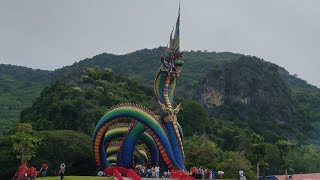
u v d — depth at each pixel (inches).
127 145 2471.7
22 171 2000.5
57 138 3464.6
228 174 3567.9
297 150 5792.3
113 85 5979.3
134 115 2444.6
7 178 3265.3
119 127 2657.5
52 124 4645.7
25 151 2962.6
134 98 5841.5
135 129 2492.6
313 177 2851.9
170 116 2506.2
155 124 2407.7
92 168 3555.6
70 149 3469.5
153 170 2385.6
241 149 5659.5
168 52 2659.9
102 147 2551.7
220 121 7554.1
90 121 4650.6
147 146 2600.9
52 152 3405.5
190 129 6013.8
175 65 2645.2
